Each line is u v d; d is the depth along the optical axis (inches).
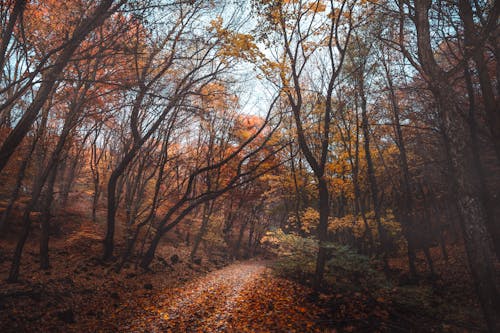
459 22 321.4
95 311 301.3
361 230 567.8
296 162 770.2
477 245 230.8
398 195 614.2
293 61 453.4
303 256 475.8
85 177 1066.1
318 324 297.1
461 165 246.8
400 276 508.4
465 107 384.8
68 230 629.0
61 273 399.9
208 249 966.4
